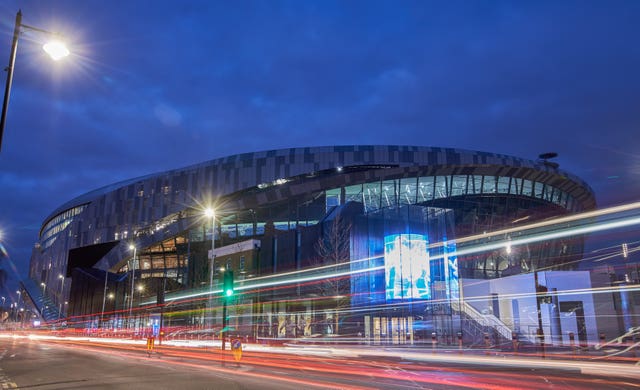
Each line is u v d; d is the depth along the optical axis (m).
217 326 69.56
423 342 44.28
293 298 59.28
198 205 89.62
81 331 92.94
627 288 40.84
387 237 51.72
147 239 95.88
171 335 66.88
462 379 17.19
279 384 15.48
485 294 46.19
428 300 49.88
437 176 78.62
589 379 17.33
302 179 81.69
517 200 83.19
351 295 50.94
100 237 113.31
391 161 79.44
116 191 112.06
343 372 19.94
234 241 84.31
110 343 56.31
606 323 40.19
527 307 42.94
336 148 82.06
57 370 21.25
